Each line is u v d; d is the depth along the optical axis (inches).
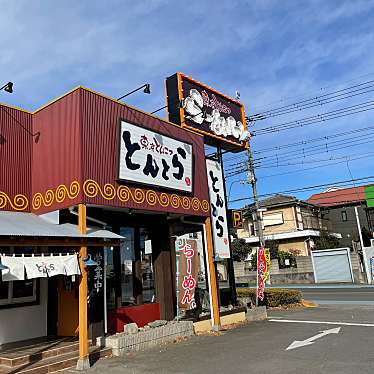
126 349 323.9
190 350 332.2
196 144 474.6
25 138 354.6
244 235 1608.0
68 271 282.2
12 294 335.0
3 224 278.1
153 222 437.4
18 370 261.6
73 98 329.4
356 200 1640.0
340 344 335.3
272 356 300.5
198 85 518.3
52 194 329.7
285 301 676.7
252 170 1004.6
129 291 402.9
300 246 1453.0
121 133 351.3
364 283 1127.6
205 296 482.9
